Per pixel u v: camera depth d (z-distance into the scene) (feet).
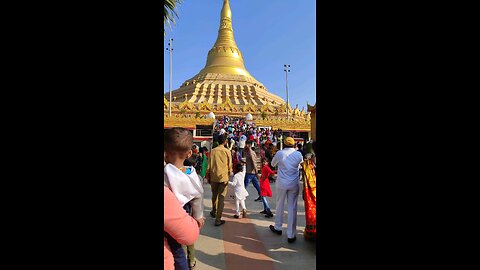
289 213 12.73
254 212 18.53
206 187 28.45
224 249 11.91
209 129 74.84
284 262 10.66
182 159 6.08
